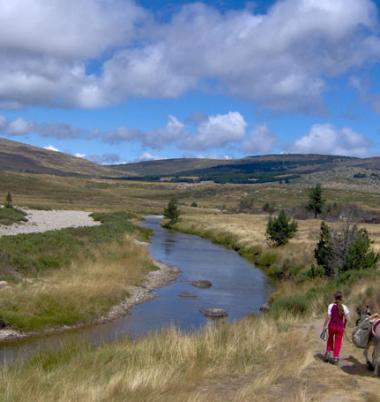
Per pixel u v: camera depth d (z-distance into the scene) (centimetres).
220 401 949
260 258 4072
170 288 2927
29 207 9544
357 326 1238
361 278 2231
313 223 7225
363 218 8544
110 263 3212
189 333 1536
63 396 928
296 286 2714
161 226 8431
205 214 11431
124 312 2280
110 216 7644
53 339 1784
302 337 1480
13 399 915
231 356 1245
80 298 2231
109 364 1152
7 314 1881
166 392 978
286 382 1074
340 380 1084
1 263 2430
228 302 2608
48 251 3052
